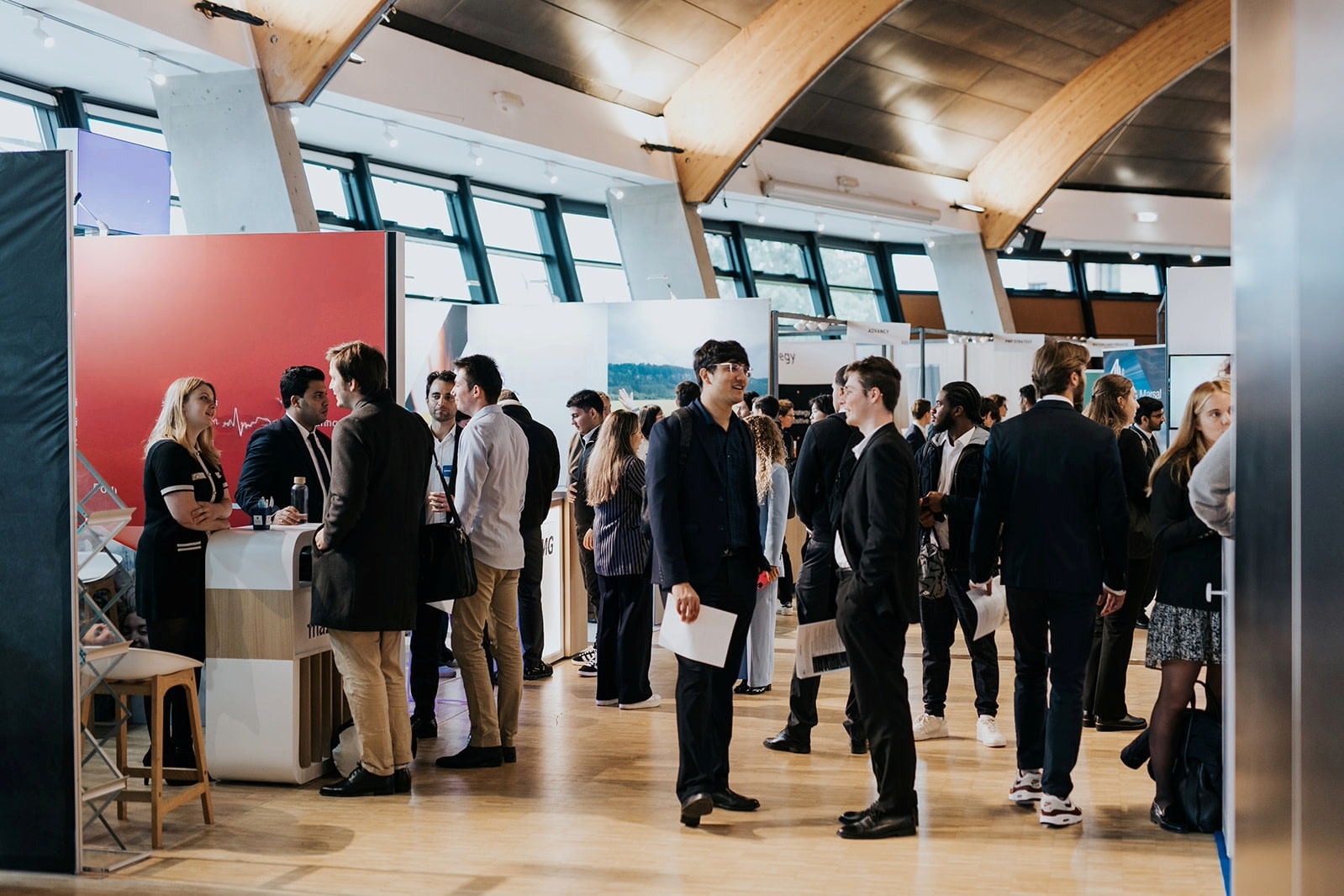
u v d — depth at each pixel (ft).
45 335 11.10
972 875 11.01
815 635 13.21
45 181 11.04
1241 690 9.25
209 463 14.61
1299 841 7.51
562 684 19.83
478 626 14.75
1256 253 8.79
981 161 50.93
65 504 11.16
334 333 17.69
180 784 14.21
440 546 13.82
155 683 12.00
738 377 12.42
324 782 14.26
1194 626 11.85
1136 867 11.21
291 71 25.57
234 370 17.99
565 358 28.63
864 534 12.04
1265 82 8.64
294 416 16.10
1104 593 12.31
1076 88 47.60
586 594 22.91
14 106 25.35
